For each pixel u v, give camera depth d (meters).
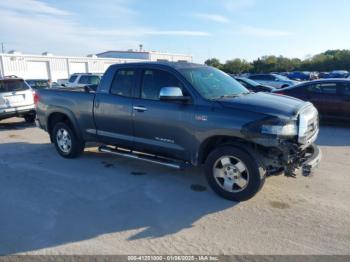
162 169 5.77
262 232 3.59
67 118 6.47
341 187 4.88
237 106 4.24
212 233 3.59
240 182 4.30
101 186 4.99
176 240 3.46
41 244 3.40
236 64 75.88
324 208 4.16
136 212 4.11
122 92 5.40
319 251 3.22
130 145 5.46
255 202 4.36
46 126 6.82
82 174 5.55
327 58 68.31
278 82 21.88
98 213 4.09
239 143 4.25
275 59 74.69
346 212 4.05
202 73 5.08
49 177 5.43
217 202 4.38
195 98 4.55
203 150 4.59
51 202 4.43
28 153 7.02
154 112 4.91
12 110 10.27
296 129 4.10
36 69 39.12
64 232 3.63
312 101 10.26
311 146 4.61
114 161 6.30
